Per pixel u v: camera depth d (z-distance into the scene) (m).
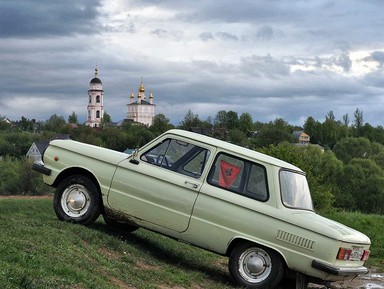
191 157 9.79
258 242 9.16
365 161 93.12
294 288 9.88
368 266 13.61
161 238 12.03
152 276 8.66
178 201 9.59
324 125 190.50
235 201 9.34
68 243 8.70
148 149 10.02
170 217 9.63
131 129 162.00
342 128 191.62
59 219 10.31
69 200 10.27
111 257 8.98
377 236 16.47
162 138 10.02
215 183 9.55
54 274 6.96
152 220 9.76
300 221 9.05
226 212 9.34
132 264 9.04
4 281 6.02
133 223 9.91
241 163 9.57
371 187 84.19
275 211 9.19
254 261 9.20
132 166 9.93
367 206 83.81
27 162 67.12
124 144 153.12
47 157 10.48
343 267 9.05
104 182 10.03
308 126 192.00
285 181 9.52
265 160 9.53
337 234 8.90
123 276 8.10
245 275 9.23
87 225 10.16
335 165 84.50
